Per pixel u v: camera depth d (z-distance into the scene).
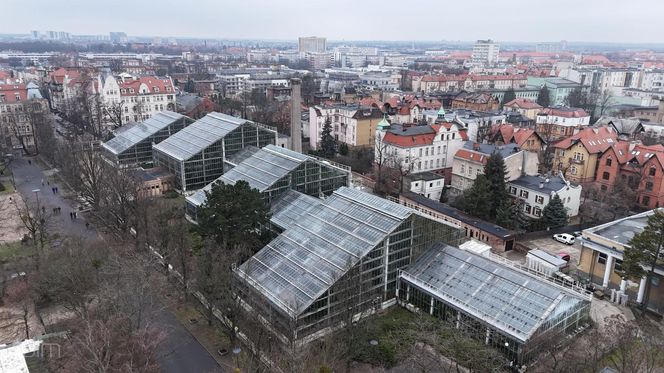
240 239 72.38
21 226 99.00
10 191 123.38
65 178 124.19
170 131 138.62
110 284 66.06
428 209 110.31
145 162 135.12
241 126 124.44
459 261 70.69
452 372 56.62
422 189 121.56
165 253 76.81
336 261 66.94
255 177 97.25
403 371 56.75
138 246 85.44
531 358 57.78
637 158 119.94
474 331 62.72
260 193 83.88
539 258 84.06
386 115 172.12
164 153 126.00
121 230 92.38
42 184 129.75
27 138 175.25
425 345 60.41
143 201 87.75
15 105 184.00
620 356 57.97
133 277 66.38
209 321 66.44
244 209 73.44
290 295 63.75
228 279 61.78
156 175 123.00
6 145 156.88
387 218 71.00
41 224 89.50
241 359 59.44
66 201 116.19
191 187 120.50
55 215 106.50
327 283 63.38
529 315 59.34
